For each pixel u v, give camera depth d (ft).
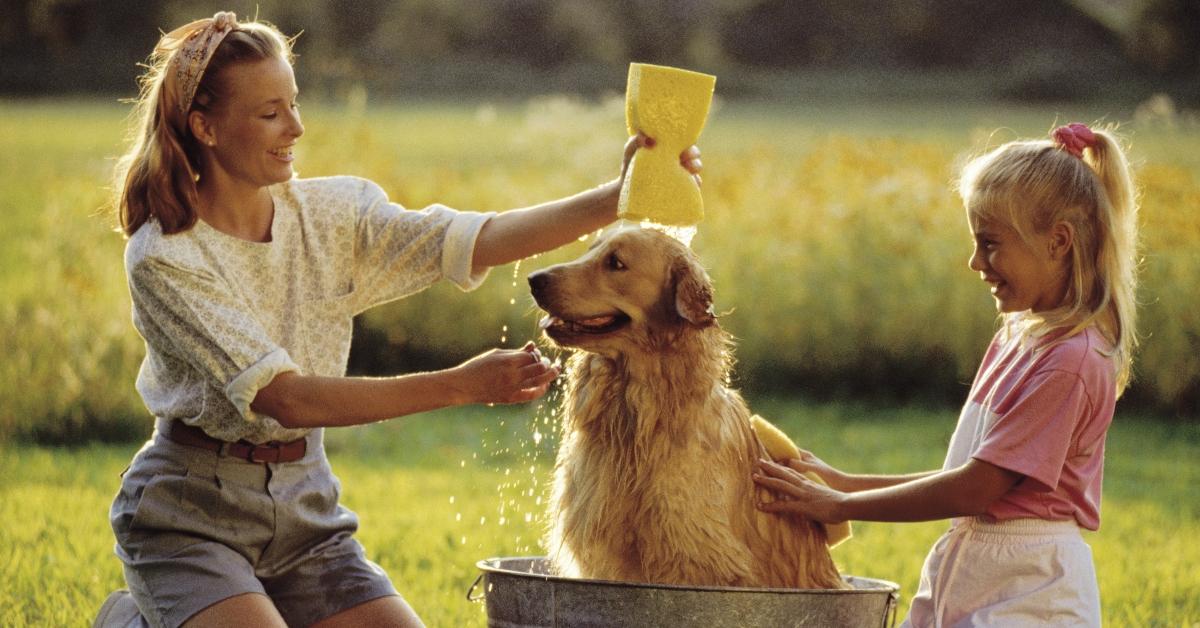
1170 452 46.34
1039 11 304.71
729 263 57.57
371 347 56.03
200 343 15.38
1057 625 15.67
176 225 15.78
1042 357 16.14
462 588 25.70
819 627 15.02
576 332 17.89
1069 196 16.15
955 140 122.83
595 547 17.84
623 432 17.87
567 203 17.98
